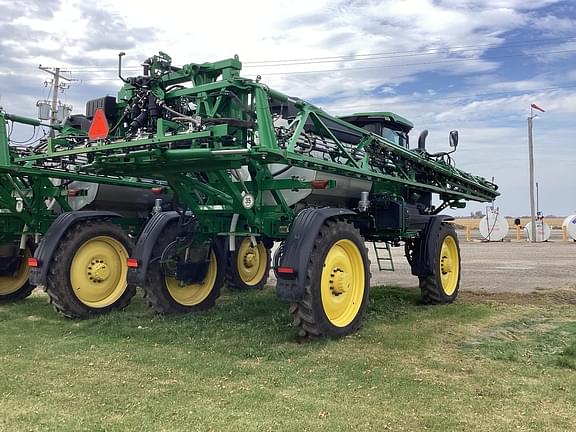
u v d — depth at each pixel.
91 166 5.04
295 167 5.51
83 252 6.23
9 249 7.50
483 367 4.08
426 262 6.95
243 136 4.63
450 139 7.49
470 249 19.00
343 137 6.26
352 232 5.24
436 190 7.71
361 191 6.34
